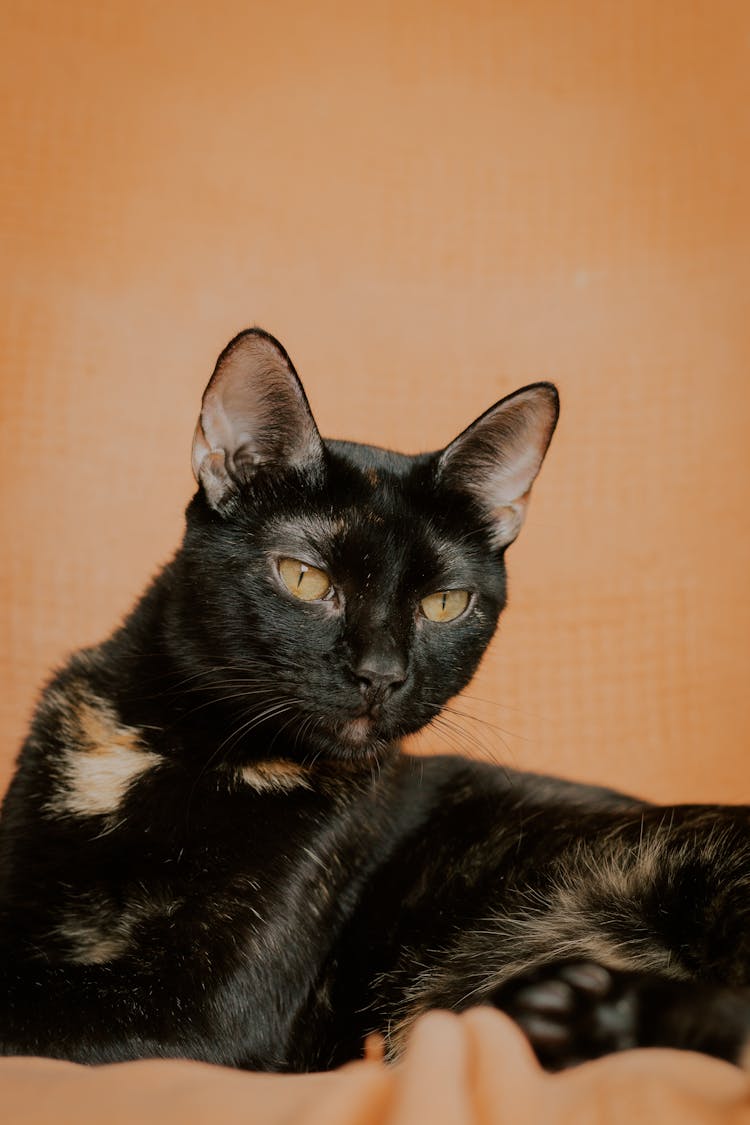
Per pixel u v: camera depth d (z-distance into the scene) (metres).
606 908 0.55
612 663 0.78
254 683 0.54
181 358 0.76
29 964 0.51
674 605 0.79
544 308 0.79
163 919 0.52
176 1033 0.50
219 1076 0.44
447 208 0.78
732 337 0.79
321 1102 0.41
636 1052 0.45
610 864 0.55
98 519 0.75
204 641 0.55
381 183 0.78
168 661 0.55
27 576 0.75
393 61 0.78
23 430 0.75
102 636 0.75
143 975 0.51
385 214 0.78
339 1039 0.55
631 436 0.79
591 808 0.59
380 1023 0.55
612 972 0.50
